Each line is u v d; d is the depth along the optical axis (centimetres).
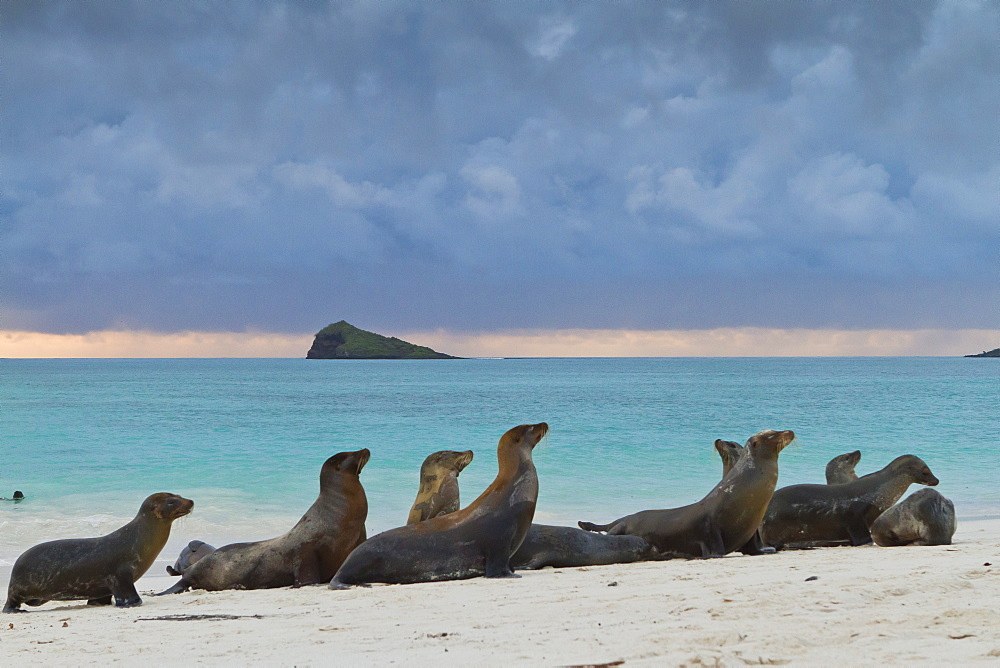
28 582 928
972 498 2008
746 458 1142
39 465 2716
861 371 17075
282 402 6519
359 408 5697
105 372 18775
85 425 4294
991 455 2866
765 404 5841
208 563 1048
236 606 822
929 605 590
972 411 4953
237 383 11031
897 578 731
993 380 10856
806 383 10181
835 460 1490
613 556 1099
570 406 5759
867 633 507
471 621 640
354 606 764
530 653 502
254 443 3400
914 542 1178
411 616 686
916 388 8469
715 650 478
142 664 544
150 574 1246
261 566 1024
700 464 2652
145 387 9738
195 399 7025
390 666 489
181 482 2355
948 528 1167
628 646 504
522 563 1055
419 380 12056
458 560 961
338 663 509
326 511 1042
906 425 4012
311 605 790
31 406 6053
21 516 1862
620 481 2327
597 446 3119
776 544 1259
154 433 3841
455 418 4725
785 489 1285
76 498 2112
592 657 480
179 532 1661
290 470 2592
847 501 1263
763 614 585
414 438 3612
